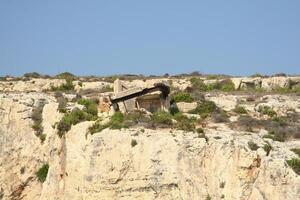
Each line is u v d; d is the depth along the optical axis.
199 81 115.88
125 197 74.50
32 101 96.06
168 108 88.00
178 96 92.12
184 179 72.69
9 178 91.44
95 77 125.38
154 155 74.75
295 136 79.19
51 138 88.62
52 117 91.31
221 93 105.75
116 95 85.94
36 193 89.69
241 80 114.62
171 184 73.06
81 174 79.69
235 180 70.50
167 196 73.00
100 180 76.06
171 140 75.12
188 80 116.19
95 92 108.44
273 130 80.56
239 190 69.88
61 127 86.69
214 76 123.31
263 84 114.06
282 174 67.38
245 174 70.31
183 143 74.38
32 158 90.94
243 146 71.56
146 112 84.25
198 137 75.38
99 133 79.31
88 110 88.38
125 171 75.44
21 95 99.56
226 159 71.88
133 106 86.69
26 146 92.00
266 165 68.75
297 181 66.44
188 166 73.12
